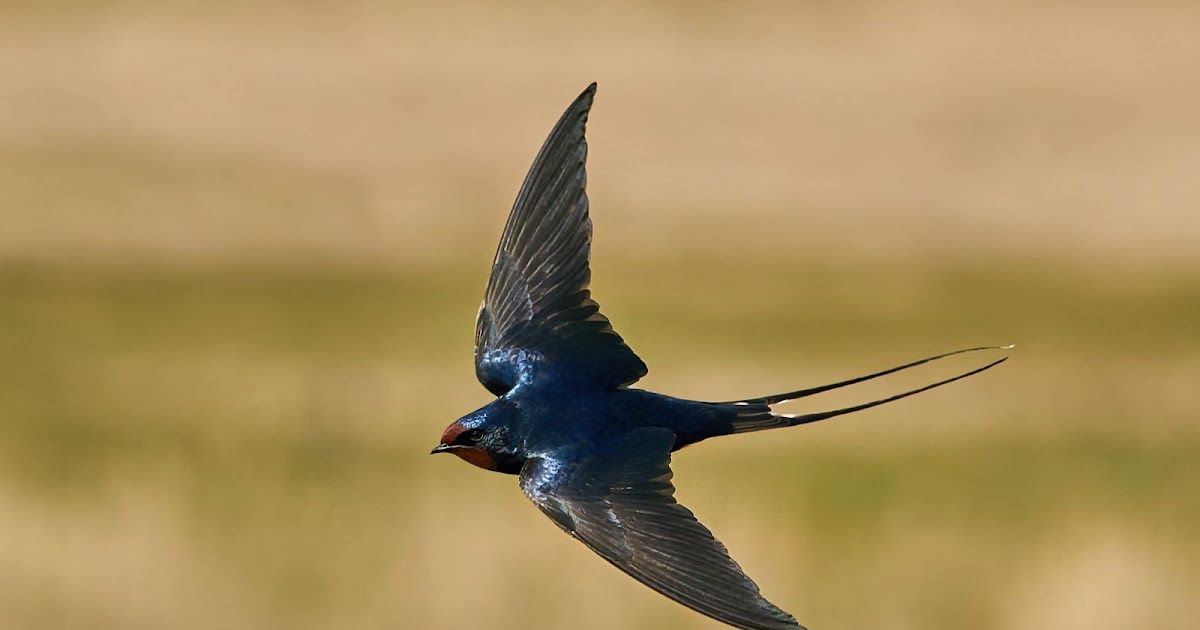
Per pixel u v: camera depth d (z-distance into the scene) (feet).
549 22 123.34
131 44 118.11
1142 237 97.81
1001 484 57.41
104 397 61.82
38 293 78.13
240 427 57.57
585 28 122.83
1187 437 63.05
